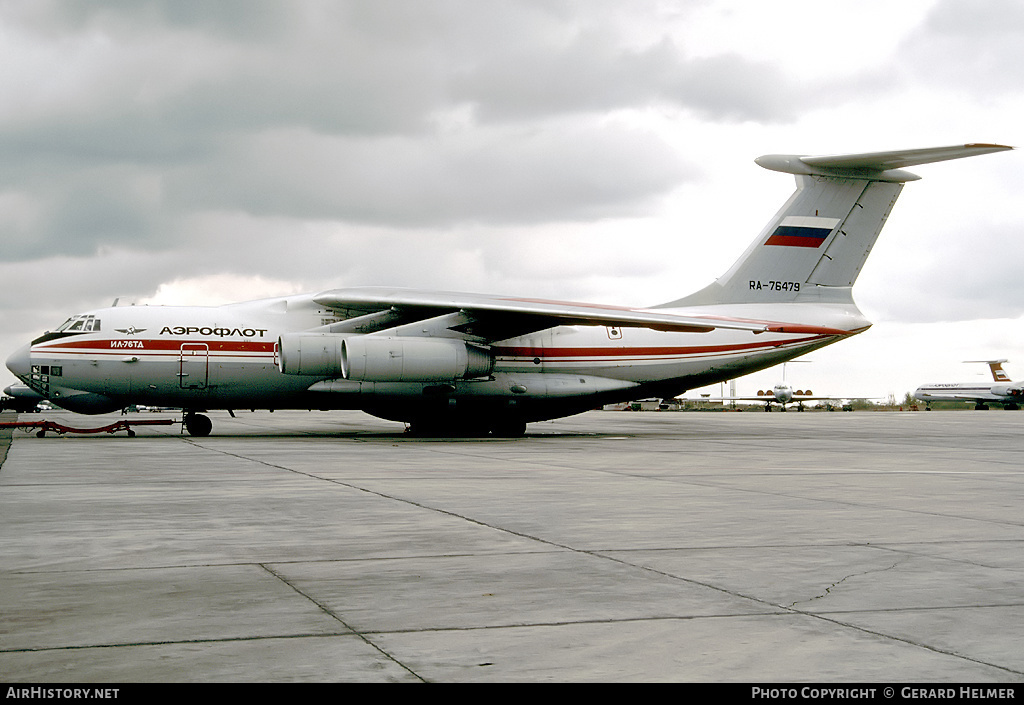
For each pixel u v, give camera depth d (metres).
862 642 4.38
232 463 14.11
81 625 4.62
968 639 4.43
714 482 11.63
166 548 6.75
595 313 21.31
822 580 5.72
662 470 13.41
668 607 5.03
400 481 11.47
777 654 4.19
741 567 6.12
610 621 4.74
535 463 14.50
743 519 8.31
